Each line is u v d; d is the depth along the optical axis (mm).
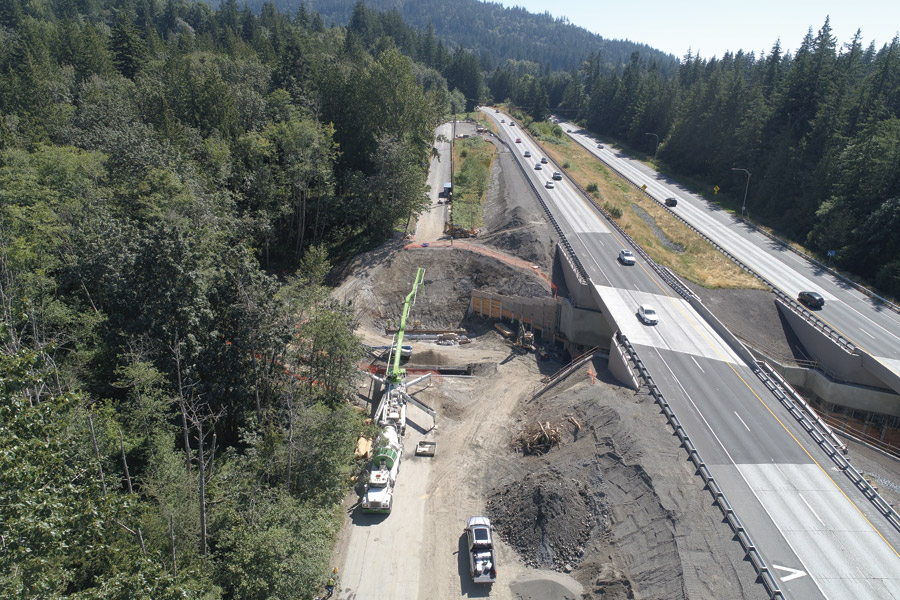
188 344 39188
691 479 37469
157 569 21375
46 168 52281
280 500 32844
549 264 76125
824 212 81000
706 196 111062
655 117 156250
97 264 42000
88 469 23094
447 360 65062
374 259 77938
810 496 36375
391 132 85312
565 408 49156
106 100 75375
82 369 39312
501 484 43938
